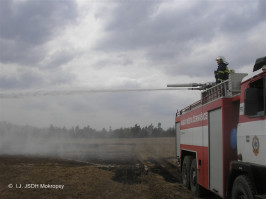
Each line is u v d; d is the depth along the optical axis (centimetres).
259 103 473
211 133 688
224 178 588
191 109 908
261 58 508
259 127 470
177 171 1359
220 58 834
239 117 555
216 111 654
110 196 782
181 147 1043
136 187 917
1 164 1349
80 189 863
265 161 448
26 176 1055
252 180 471
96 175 1130
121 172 1252
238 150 552
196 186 812
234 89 611
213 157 668
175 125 1208
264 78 460
